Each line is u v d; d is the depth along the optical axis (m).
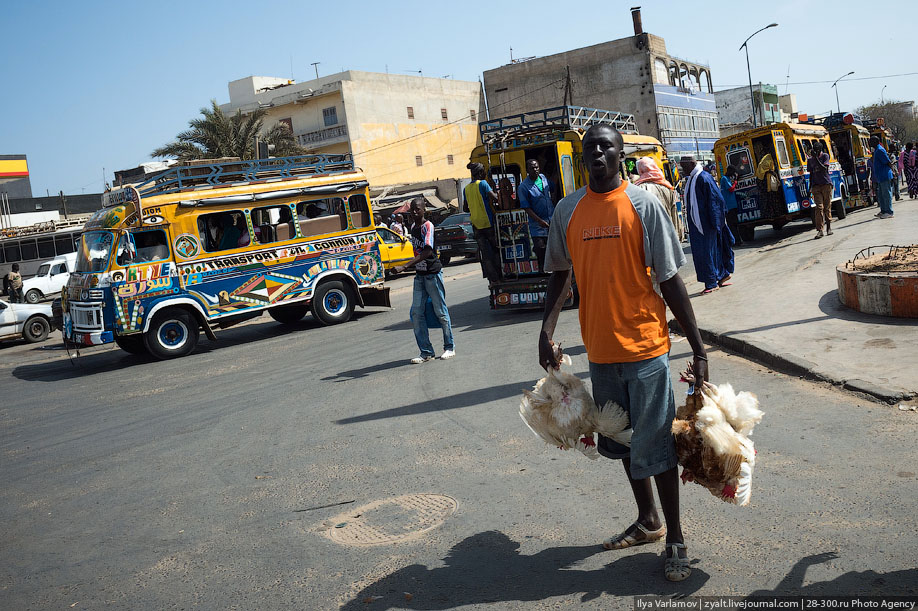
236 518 4.88
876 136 30.58
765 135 18.05
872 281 7.72
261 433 7.04
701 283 12.27
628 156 14.60
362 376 9.13
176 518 5.03
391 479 5.25
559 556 3.72
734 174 18.61
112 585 4.08
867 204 24.45
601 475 4.79
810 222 22.27
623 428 3.44
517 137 12.73
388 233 24.44
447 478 5.11
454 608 3.35
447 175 64.44
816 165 15.57
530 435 5.83
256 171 14.31
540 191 11.91
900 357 6.21
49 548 4.77
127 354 14.77
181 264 13.14
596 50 56.78
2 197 52.69
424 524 4.37
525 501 4.52
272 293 14.15
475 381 7.94
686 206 10.90
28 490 6.18
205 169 13.76
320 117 58.16
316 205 15.05
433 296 9.34
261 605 3.62
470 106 66.88
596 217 3.37
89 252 13.13
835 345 6.86
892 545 3.38
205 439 7.11
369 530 4.40
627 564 3.54
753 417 3.29
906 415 5.07
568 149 12.17
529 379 7.67
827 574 3.21
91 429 8.30
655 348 3.34
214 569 4.12
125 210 12.74
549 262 3.66
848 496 3.96
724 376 6.70
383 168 59.22
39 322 19.61
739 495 3.26
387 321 14.48
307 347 12.48
